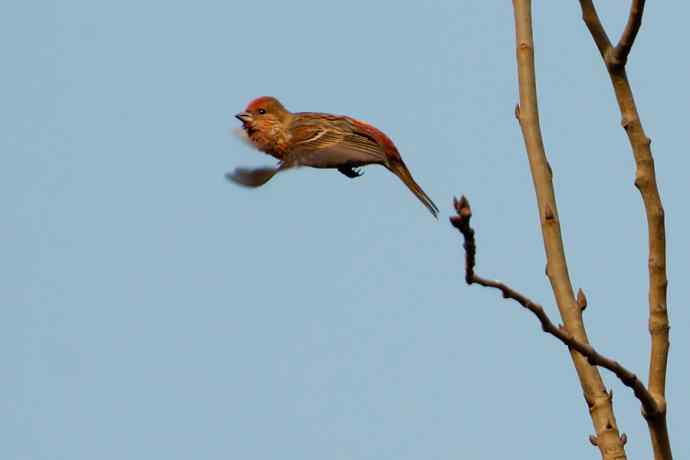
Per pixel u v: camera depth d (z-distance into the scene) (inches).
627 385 305.6
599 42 341.4
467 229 274.1
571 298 342.3
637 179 333.4
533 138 362.0
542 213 352.2
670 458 315.0
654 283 327.6
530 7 376.5
